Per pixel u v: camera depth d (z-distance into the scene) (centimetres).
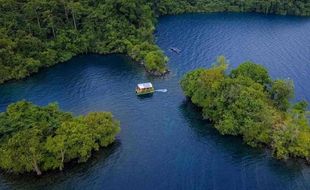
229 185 11875
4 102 16538
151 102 16438
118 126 13762
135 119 15225
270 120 13512
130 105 16212
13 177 12075
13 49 19088
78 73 19100
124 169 12531
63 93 17225
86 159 12738
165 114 15562
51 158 12206
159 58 19050
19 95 17100
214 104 14800
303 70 19438
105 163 12775
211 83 15112
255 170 12488
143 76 18725
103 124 13300
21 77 18475
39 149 12075
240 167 12612
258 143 13562
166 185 11881
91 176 12225
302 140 12862
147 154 13225
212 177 12200
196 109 15900
